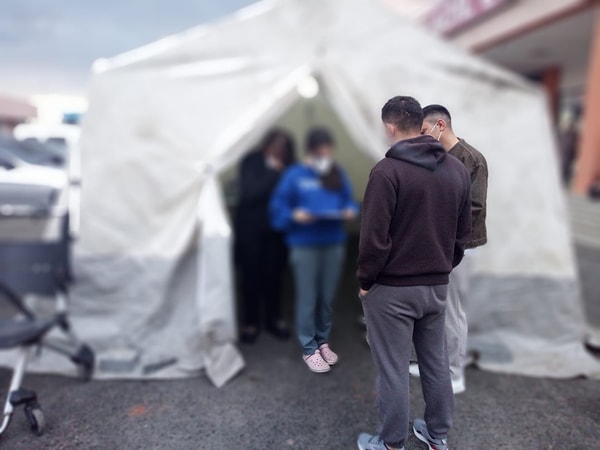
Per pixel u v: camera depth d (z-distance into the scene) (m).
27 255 3.52
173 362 3.24
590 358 3.32
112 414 2.68
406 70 3.88
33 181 4.84
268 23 4.07
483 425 2.58
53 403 2.79
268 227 3.66
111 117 3.83
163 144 3.75
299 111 6.86
